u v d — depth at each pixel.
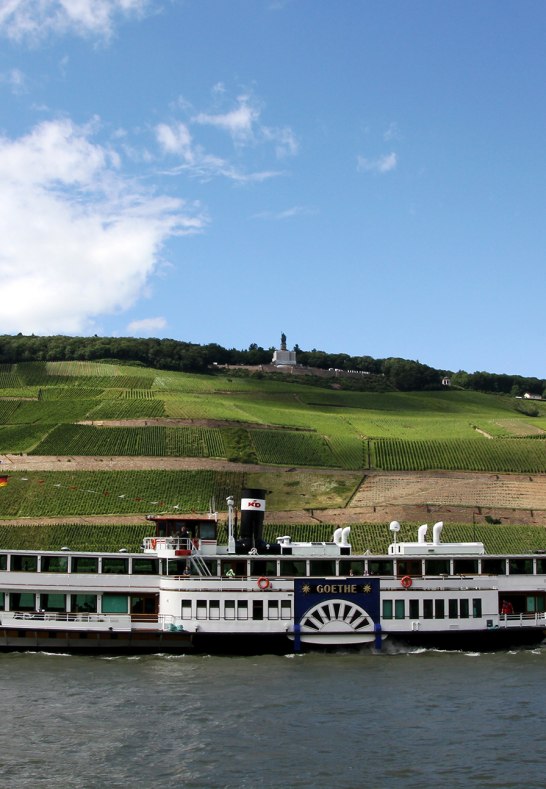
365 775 38.03
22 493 140.38
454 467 167.88
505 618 63.91
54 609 61.97
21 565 62.25
